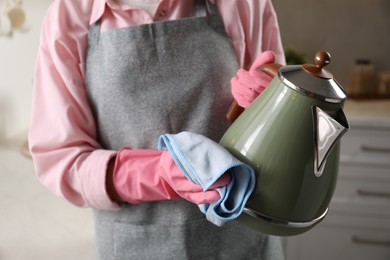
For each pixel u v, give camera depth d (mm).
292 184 670
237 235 983
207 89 921
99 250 1001
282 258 1057
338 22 2506
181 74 911
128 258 972
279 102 665
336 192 2275
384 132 2164
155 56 901
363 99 2381
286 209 684
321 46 2551
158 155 853
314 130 650
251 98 787
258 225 704
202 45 917
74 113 914
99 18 919
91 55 925
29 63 2213
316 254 2344
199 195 698
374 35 2504
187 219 935
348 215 2289
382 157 2195
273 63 784
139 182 826
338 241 2320
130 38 894
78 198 921
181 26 908
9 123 2148
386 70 2539
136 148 930
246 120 704
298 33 2547
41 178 931
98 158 870
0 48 2025
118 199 887
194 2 945
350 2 2473
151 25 897
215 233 961
